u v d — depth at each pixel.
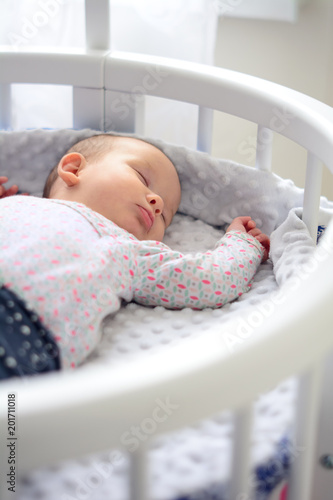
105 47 1.15
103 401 0.37
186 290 0.85
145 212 1.00
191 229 1.11
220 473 0.53
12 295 0.72
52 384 0.38
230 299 0.88
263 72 1.56
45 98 1.39
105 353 0.77
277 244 0.95
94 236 0.86
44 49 1.13
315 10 1.48
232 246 0.95
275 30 1.51
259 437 0.58
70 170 1.05
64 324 0.74
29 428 0.35
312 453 0.50
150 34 1.39
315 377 0.47
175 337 0.80
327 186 1.65
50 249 0.78
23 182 1.17
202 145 1.14
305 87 1.56
